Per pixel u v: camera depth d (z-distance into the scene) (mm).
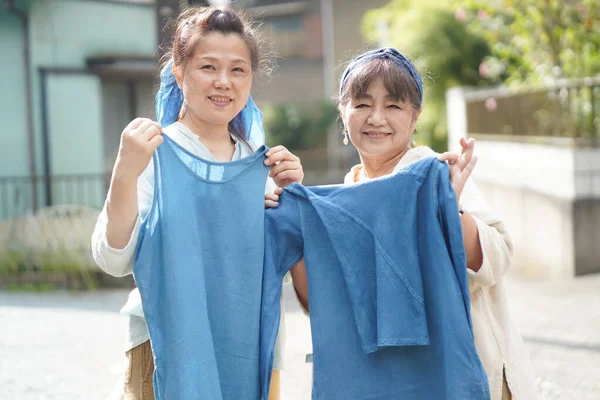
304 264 2658
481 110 11125
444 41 15109
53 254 9383
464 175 2457
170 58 2779
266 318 2543
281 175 2660
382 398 2475
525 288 7910
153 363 2588
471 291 2590
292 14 28188
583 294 7273
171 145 2467
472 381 2336
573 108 8602
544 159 8906
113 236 2365
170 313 2377
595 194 8242
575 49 9812
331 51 27125
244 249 2535
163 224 2408
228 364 2510
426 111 15148
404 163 2674
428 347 2447
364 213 2479
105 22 11242
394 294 2420
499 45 11297
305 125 25422
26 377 5258
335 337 2506
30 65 10602
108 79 11352
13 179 10477
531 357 5301
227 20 2547
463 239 2422
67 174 10961
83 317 7320
